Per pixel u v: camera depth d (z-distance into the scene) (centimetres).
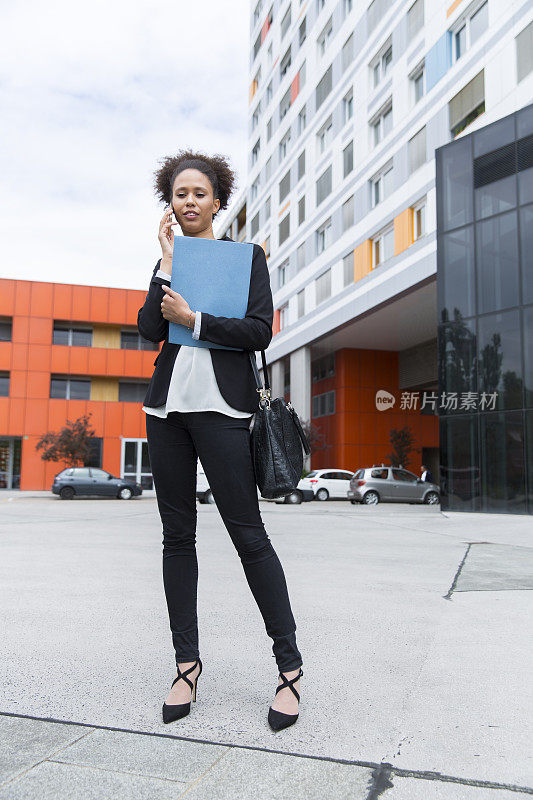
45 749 162
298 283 3088
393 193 2189
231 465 195
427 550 684
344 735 175
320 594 399
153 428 206
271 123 3625
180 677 192
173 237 204
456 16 1859
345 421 3014
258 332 200
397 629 305
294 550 672
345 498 2456
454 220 1611
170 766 153
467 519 1263
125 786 142
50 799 136
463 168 1598
